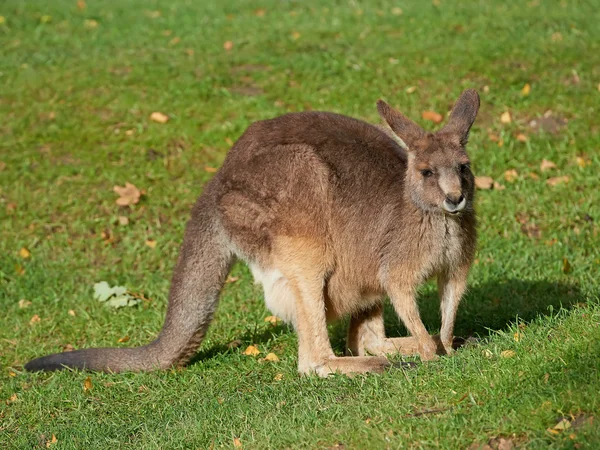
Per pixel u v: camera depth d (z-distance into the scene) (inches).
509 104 747.4
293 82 815.7
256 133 475.2
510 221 631.2
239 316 556.7
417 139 434.3
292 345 508.4
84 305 586.6
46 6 1101.1
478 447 327.6
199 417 413.4
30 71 860.6
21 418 448.8
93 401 459.8
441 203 419.5
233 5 1079.0
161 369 484.7
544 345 392.8
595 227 613.0
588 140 700.0
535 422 329.4
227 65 856.3
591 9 967.6
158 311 573.6
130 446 400.8
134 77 836.0
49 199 687.1
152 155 727.1
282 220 456.1
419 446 331.9
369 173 458.9
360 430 351.9
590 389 339.9
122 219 664.4
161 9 1089.4
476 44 857.5
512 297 535.8
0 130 765.9
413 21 955.3
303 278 457.7
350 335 493.0
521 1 1020.5
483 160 690.8
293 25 975.6
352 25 959.6
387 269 447.2
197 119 766.5
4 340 544.7
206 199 483.5
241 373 473.7
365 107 759.7
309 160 456.4
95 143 746.8
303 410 387.5
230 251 480.7
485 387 367.2
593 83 769.6
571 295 526.6
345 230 457.7
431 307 546.9
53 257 639.8
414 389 385.4
